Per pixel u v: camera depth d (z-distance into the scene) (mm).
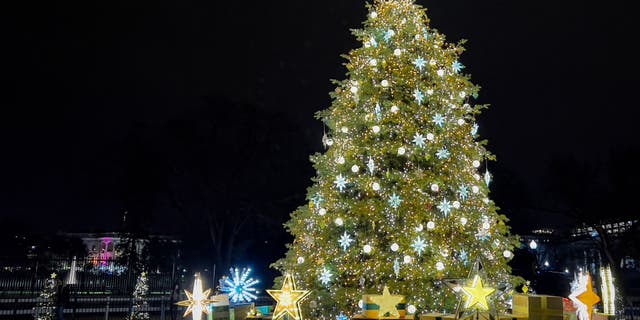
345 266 10984
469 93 12344
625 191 30984
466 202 11289
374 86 11688
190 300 10352
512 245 11953
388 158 11422
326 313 11383
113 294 28641
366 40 12469
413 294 10492
